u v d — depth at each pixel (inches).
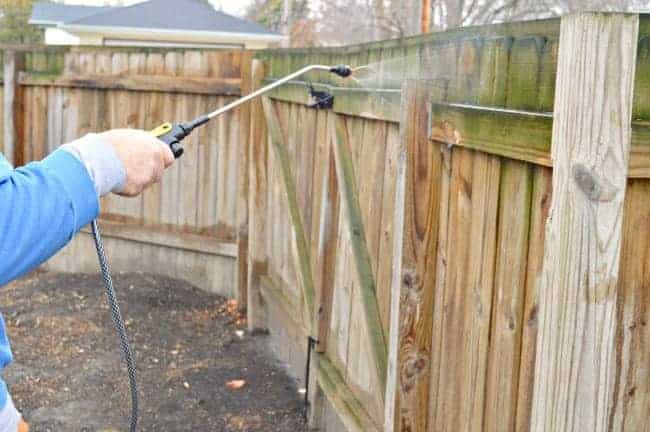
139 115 256.8
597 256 64.1
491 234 87.0
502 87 82.9
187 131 71.6
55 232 48.5
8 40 1024.2
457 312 96.9
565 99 65.8
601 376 65.4
